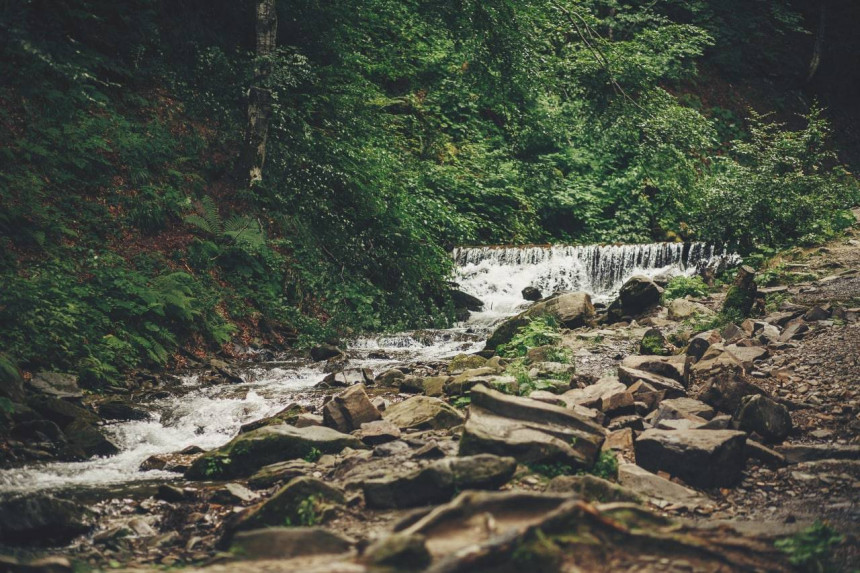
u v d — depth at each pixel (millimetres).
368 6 19891
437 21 16703
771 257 17078
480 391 6402
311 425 7719
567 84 17812
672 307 13305
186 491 6215
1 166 12016
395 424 7590
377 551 3512
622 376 8328
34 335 9758
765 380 8227
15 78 13133
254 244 13914
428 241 17953
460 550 3486
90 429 7875
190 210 14258
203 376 11266
